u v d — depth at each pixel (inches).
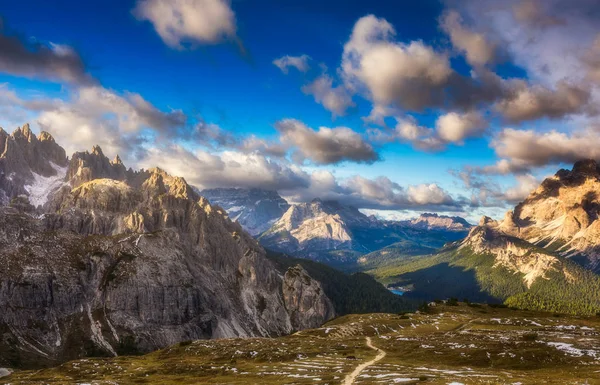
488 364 5295.3
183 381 5162.4
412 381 4042.8
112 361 7268.7
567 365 4963.1
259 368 5629.9
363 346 6894.7
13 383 5861.2
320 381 4407.0
